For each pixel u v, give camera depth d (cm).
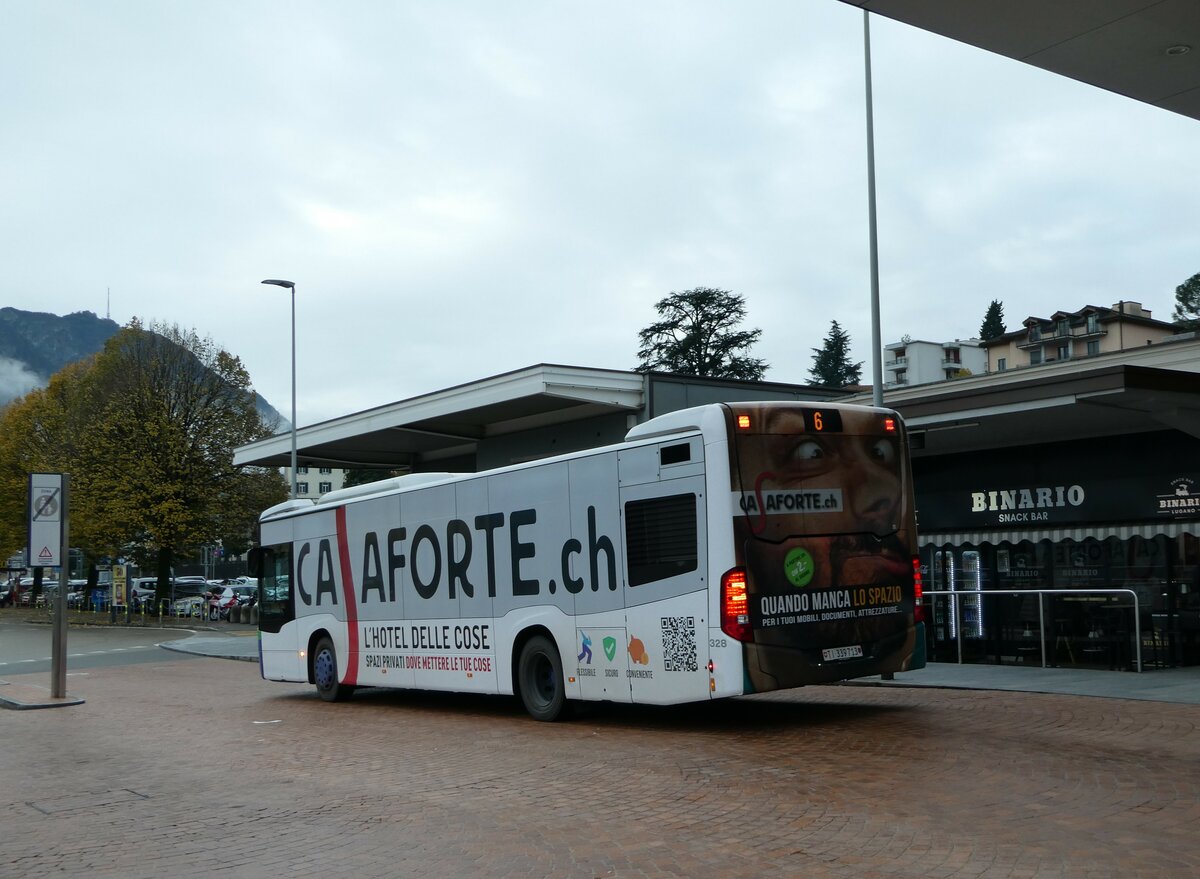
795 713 1297
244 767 1134
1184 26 939
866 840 681
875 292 1780
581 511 1300
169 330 5700
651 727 1252
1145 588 1803
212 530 5612
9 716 1775
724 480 1123
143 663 3012
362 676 1725
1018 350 9550
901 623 1216
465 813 834
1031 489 1983
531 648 1377
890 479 1233
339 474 13838
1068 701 1256
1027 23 936
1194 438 1753
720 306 5938
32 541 1983
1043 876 589
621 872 641
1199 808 727
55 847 792
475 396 2869
